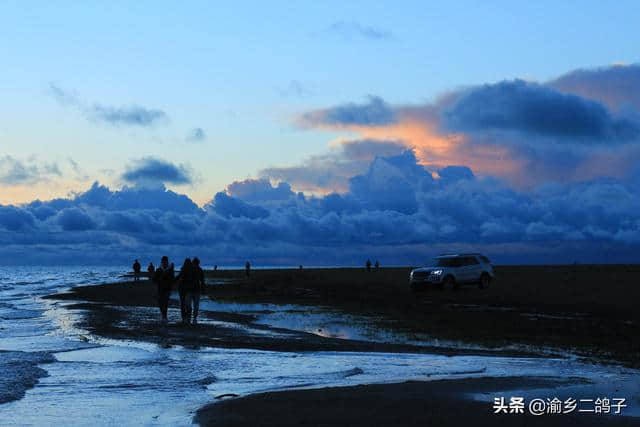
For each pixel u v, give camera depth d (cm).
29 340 1886
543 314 2786
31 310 3081
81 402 1039
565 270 8588
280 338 1969
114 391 1133
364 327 2364
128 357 1553
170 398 1071
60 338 1934
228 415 917
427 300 3697
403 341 1948
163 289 2378
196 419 896
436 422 877
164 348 1720
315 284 6009
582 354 1666
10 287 6475
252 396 1055
